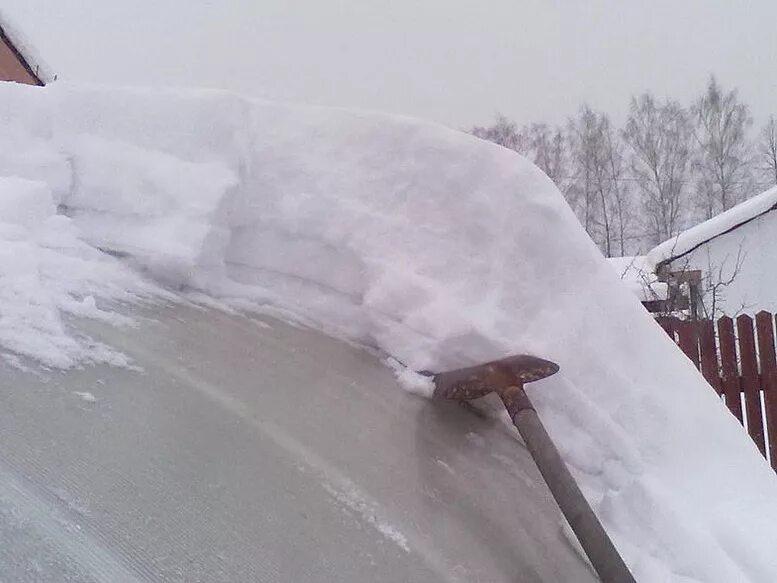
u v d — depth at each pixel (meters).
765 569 1.70
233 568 1.35
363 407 1.93
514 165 2.09
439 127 2.18
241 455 1.63
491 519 1.72
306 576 1.39
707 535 1.77
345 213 2.20
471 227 2.09
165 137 2.31
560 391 1.97
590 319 2.03
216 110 2.28
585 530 1.53
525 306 2.02
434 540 1.59
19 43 8.24
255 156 2.31
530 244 2.04
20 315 1.81
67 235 2.23
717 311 10.09
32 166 2.30
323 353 2.11
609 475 1.93
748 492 1.94
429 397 2.02
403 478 1.74
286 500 1.55
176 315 2.10
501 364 1.85
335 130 2.29
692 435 2.00
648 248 28.53
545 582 1.61
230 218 2.28
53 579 1.21
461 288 2.06
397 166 2.18
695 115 29.64
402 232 2.14
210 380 1.86
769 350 4.40
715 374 4.39
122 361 1.82
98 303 2.02
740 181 28.77
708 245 11.69
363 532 1.54
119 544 1.31
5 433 1.48
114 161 2.32
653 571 1.70
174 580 1.28
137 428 1.61
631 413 1.98
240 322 2.16
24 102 2.38
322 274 2.26
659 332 2.13
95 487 1.42
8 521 1.28
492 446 1.96
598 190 29.72
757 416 4.37
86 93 2.40
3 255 1.92
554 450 1.67
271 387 1.91
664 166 29.08
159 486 1.47
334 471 1.68
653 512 1.81
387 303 2.10
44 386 1.64
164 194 2.25
